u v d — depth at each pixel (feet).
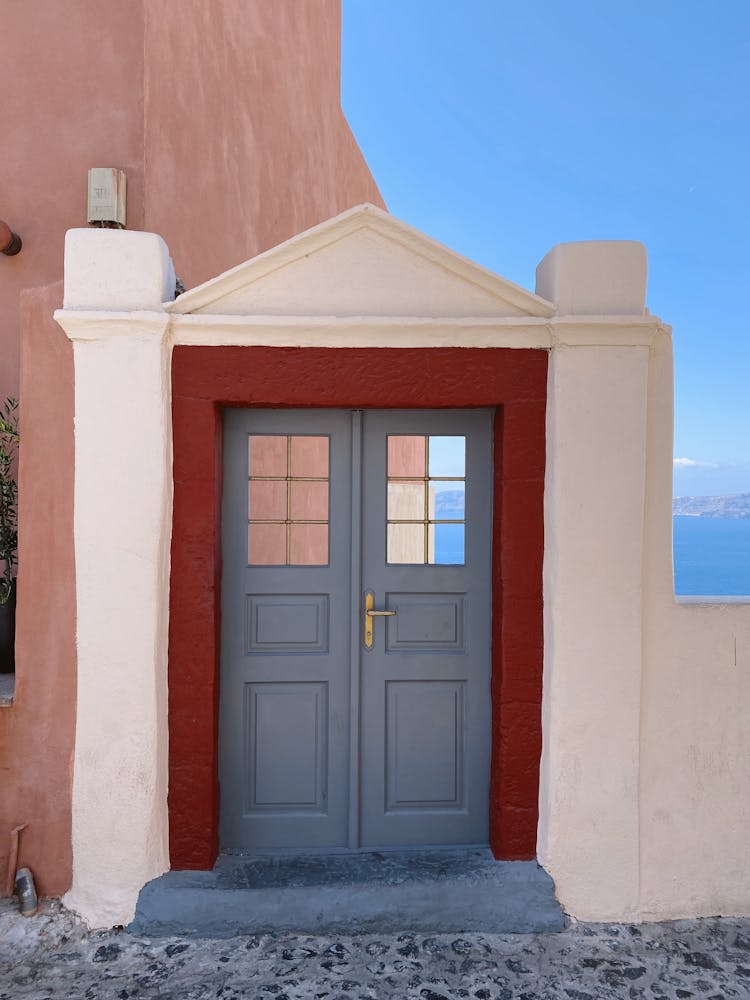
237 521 10.96
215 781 10.57
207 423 10.27
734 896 10.35
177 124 15.43
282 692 11.05
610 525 10.12
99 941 9.53
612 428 10.11
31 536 10.34
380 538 11.14
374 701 11.10
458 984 8.70
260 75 20.77
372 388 10.32
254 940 9.57
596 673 10.13
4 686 11.24
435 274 10.32
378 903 9.77
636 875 10.13
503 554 10.37
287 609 11.03
